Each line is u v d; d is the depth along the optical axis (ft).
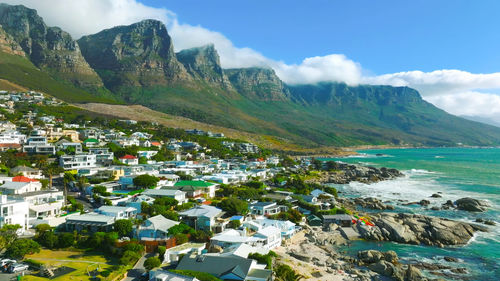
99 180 431.43
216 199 401.08
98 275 197.06
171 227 254.27
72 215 284.82
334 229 349.00
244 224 299.17
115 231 252.62
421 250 300.40
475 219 400.47
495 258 281.13
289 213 362.53
